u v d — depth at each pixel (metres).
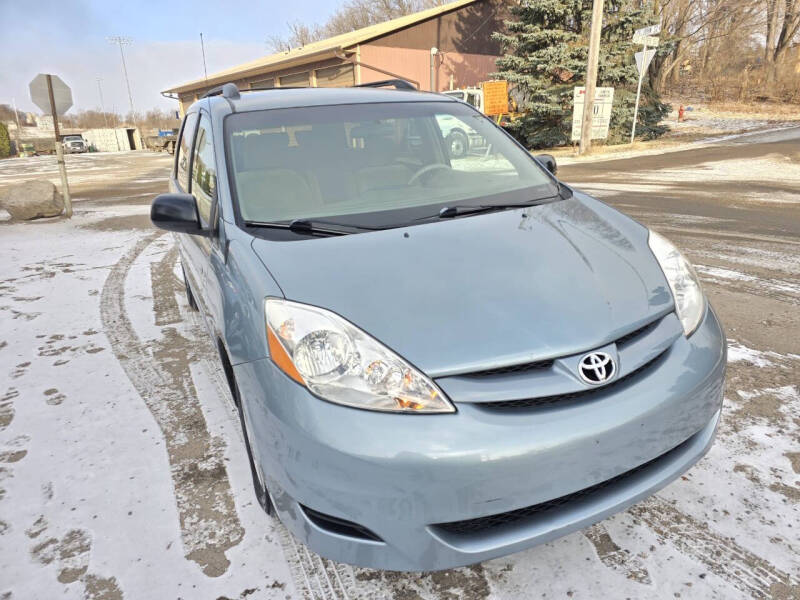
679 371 1.82
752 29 35.53
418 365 1.62
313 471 1.61
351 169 2.66
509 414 1.60
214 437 2.86
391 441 1.54
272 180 2.51
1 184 19.64
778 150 14.13
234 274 2.06
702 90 35.94
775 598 1.78
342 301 1.79
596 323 1.78
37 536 2.22
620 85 19.25
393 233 2.21
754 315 4.02
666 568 1.91
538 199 2.66
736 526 2.08
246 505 2.34
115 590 1.94
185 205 2.44
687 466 1.90
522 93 20.45
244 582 1.95
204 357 3.82
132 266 6.41
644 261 2.14
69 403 3.27
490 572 1.95
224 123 2.79
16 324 4.62
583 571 1.92
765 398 2.91
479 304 1.80
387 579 1.94
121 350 4.01
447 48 24.67
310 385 1.64
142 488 2.48
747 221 6.95
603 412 1.65
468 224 2.31
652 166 13.07
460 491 1.55
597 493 1.76
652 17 18.41
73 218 10.21
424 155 2.86
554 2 18.11
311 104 2.96
